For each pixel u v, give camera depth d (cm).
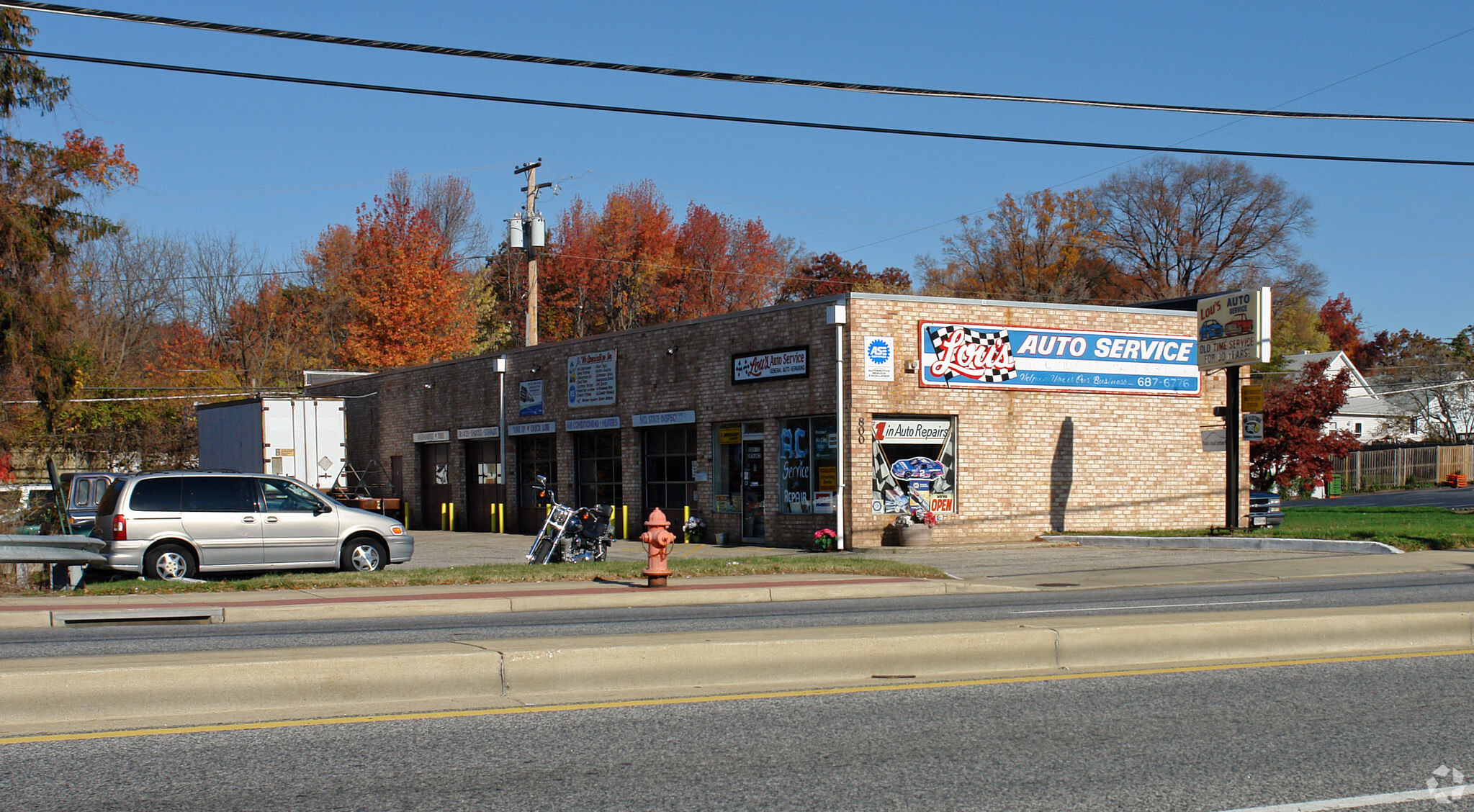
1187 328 2673
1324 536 2236
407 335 5803
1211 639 940
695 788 576
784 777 596
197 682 737
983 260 6444
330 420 3206
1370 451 5775
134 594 1445
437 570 1631
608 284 6650
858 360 2323
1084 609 1246
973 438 2436
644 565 1720
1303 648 961
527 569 1655
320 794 566
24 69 2639
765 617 1241
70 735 675
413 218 5962
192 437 5188
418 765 616
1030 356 2498
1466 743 664
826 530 2308
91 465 5050
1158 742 665
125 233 6344
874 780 589
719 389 2617
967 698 782
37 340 2758
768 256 7112
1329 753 642
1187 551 2233
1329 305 9412
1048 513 2502
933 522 2334
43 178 2734
